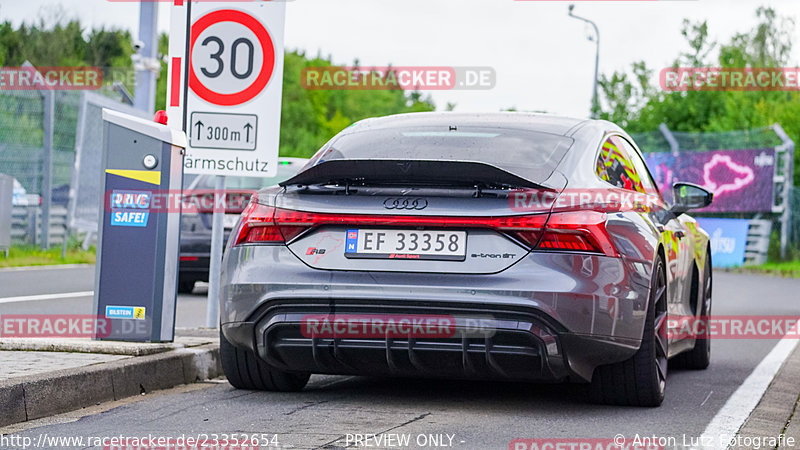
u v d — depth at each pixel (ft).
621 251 16.92
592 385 18.12
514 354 16.39
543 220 16.49
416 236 16.70
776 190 85.30
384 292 16.57
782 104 99.04
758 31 153.17
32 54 125.59
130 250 20.72
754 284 60.70
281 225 17.30
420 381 20.65
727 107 100.53
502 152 18.13
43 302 36.86
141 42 60.08
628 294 16.85
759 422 17.38
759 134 90.74
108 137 20.76
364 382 20.48
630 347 17.15
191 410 17.12
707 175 87.15
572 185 17.29
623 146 20.66
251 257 17.46
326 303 16.83
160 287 20.66
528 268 16.37
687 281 22.93
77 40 128.26
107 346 19.95
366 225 16.85
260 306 17.21
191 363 20.38
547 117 19.98
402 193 16.88
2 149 61.31
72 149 66.49
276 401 18.07
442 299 16.38
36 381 16.46
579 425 16.40
